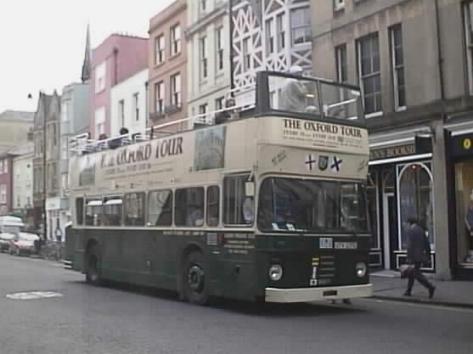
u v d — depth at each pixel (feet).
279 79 41.57
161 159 51.34
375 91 69.15
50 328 36.19
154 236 51.39
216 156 44.39
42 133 222.28
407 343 30.86
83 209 64.18
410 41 64.08
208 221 44.88
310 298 39.83
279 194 40.22
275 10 84.94
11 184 256.73
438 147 60.75
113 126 150.30
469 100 57.82
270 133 40.06
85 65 204.95
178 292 48.21
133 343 31.55
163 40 127.03
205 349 29.86
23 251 140.36
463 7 59.41
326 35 75.46
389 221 68.39
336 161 42.55
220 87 103.50
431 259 62.18
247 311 42.80
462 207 59.67
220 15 104.12
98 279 60.80
